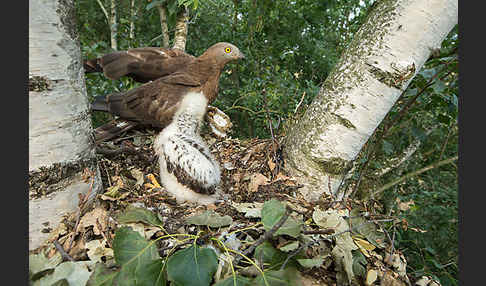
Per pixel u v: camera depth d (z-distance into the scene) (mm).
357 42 750
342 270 569
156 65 1013
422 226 1458
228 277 486
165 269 504
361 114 737
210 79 975
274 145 905
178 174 758
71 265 509
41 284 486
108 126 937
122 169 856
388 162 1127
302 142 817
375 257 652
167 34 1445
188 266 484
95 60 1022
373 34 716
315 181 804
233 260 545
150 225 591
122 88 1409
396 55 691
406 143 1630
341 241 611
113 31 1682
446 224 1493
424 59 702
